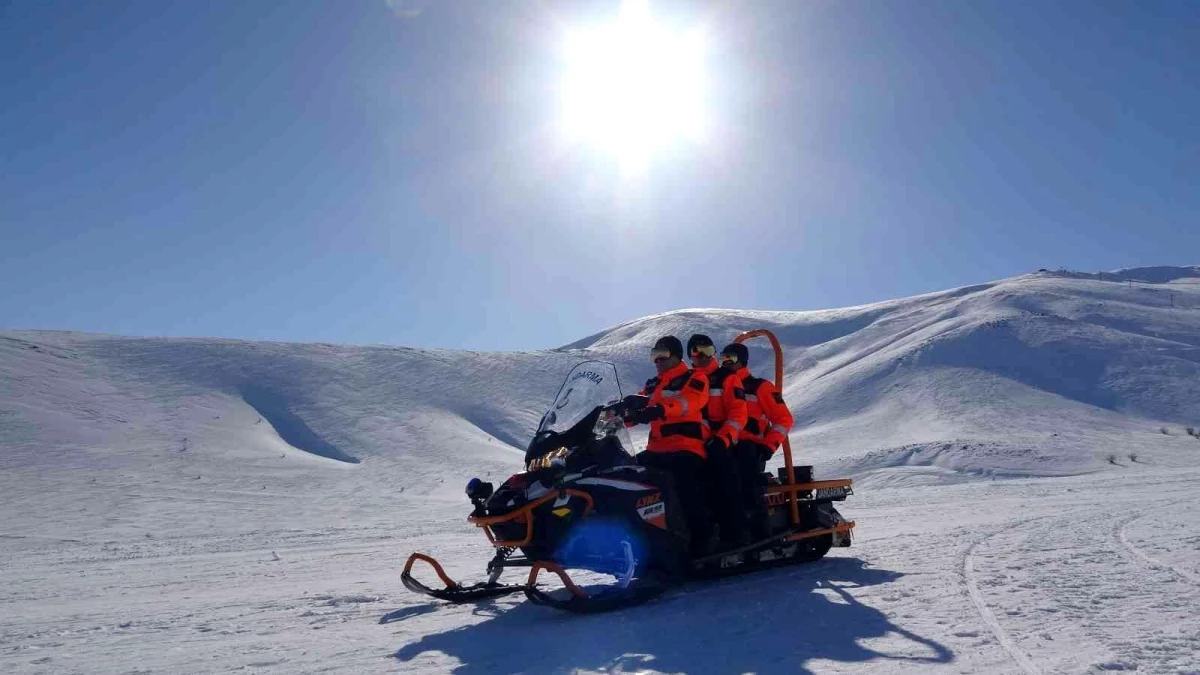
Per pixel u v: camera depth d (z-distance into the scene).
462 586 7.30
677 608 6.47
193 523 29.64
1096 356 78.81
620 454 7.16
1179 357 78.50
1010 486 21.44
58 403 57.22
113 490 37.88
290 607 7.41
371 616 6.88
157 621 7.03
